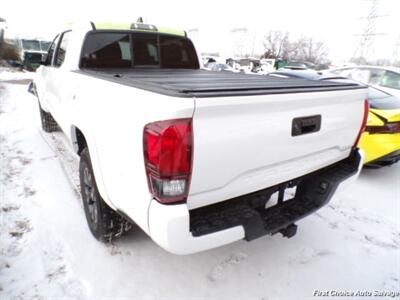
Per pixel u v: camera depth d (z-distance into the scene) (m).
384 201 3.63
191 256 2.43
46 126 5.41
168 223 1.46
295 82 2.44
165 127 1.41
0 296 1.92
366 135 4.01
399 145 3.87
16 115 6.80
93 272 2.18
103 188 2.06
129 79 2.06
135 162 1.61
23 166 3.93
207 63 19.36
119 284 2.09
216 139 1.52
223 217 1.72
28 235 2.52
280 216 2.10
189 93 1.44
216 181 1.61
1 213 2.81
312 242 2.72
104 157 1.96
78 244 2.46
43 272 2.15
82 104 2.37
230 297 2.06
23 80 14.47
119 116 1.76
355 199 3.66
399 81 6.57
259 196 1.99
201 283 2.16
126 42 3.43
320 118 2.06
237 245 2.62
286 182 2.10
